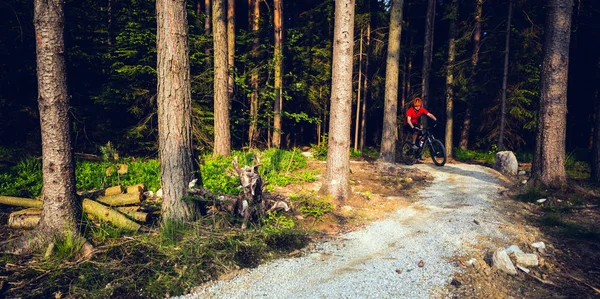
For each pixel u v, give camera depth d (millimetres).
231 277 4219
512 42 16656
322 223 6301
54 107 4578
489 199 7910
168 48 5230
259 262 4637
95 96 12547
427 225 6176
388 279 4141
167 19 5164
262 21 16188
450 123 17781
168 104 5270
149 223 5535
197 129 13734
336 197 7496
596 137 9664
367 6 17250
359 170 11273
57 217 4645
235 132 17062
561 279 4238
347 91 7465
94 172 8531
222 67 12047
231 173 8578
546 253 4973
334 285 3986
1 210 5871
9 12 10531
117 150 13117
